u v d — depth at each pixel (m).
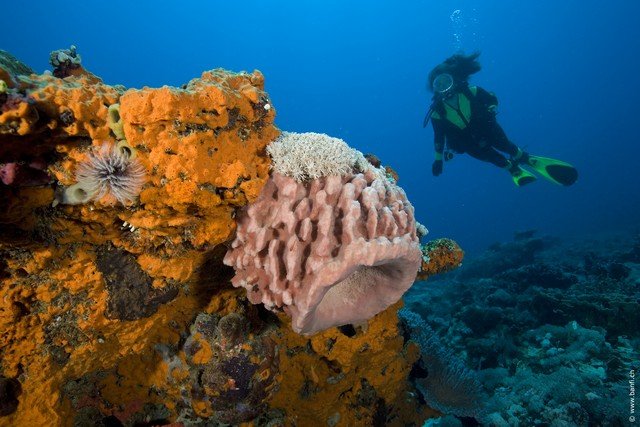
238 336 2.64
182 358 2.77
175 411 2.94
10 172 1.58
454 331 8.61
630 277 9.92
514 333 7.74
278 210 2.19
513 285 10.96
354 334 3.30
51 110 1.59
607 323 6.98
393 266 2.29
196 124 1.86
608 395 5.27
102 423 2.89
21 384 2.17
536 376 6.07
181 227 2.13
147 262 2.23
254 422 3.18
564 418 5.03
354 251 1.94
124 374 2.86
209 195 1.96
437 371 4.60
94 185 1.76
